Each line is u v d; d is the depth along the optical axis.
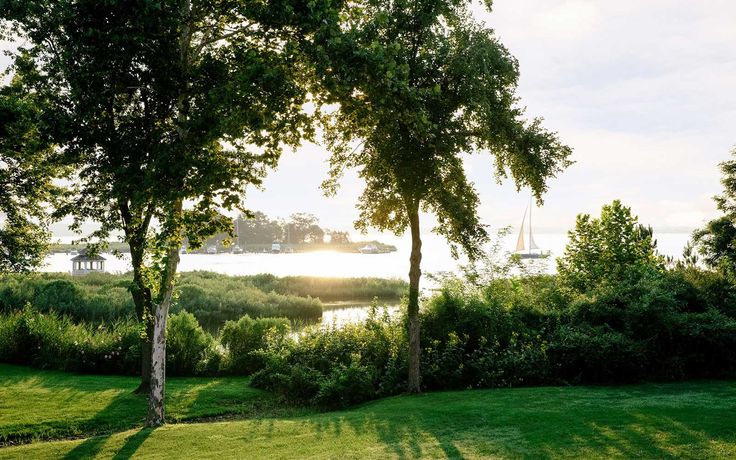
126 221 13.30
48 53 11.94
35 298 30.81
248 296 37.75
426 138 11.26
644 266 15.88
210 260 132.50
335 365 14.52
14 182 14.83
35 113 12.02
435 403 11.03
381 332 15.66
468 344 14.84
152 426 10.47
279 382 13.70
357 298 45.78
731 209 29.33
